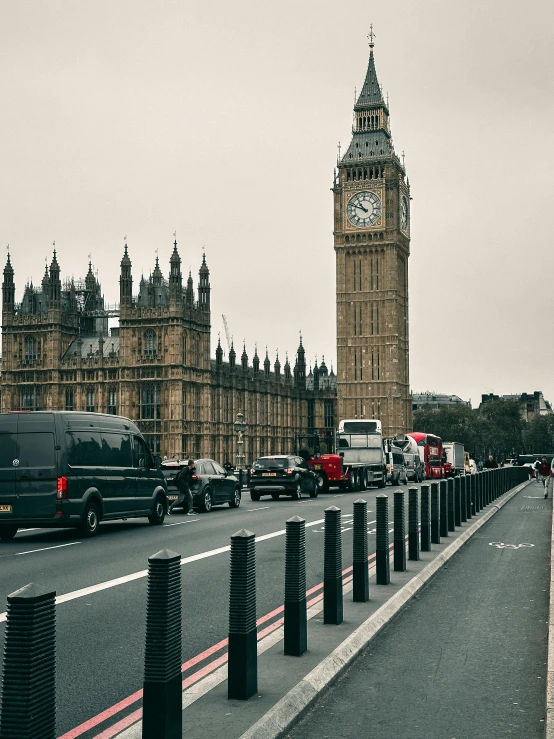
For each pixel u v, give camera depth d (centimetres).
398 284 16275
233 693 848
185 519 3212
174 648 688
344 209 16238
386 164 16038
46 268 13262
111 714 838
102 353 12431
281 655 1021
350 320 16112
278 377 16375
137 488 2855
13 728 543
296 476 4584
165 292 12256
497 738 782
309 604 1383
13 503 2500
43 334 12762
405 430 16588
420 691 928
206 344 12812
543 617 1316
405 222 16862
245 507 3959
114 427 2798
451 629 1232
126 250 12312
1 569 1833
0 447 2533
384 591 1464
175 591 693
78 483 2547
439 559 1862
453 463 10262
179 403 11938
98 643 1144
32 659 550
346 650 1052
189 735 741
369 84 16538
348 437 6119
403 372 16638
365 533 1376
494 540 2377
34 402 12706
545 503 4331
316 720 831
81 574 1755
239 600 855
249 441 14850
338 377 16088
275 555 2028
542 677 983
